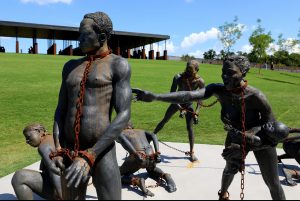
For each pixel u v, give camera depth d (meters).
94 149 3.25
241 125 4.02
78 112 3.44
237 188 5.44
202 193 5.20
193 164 6.71
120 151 7.53
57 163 3.38
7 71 22.48
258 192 5.28
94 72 3.49
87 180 3.28
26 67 25.41
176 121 12.33
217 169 6.41
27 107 13.01
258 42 49.44
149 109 14.39
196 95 4.04
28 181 4.24
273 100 17.94
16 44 44.94
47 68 25.53
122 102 3.44
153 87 18.86
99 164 3.41
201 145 8.31
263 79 31.30
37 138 4.45
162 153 7.50
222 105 4.18
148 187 5.43
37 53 46.22
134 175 5.76
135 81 21.11
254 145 3.90
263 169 4.14
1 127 10.37
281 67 59.28
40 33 48.88
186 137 9.82
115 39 53.78
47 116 11.95
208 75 28.84
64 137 3.64
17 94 15.28
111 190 3.43
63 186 3.41
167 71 29.31
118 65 3.52
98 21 3.56
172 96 3.95
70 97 3.57
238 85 3.86
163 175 5.53
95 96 3.46
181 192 5.26
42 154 4.27
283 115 13.94
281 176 6.02
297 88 24.88
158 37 50.22
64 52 49.03
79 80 3.53
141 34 49.03
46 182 4.32
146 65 35.03
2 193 5.15
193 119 7.01
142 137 5.59
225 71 3.85
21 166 6.89
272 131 3.80
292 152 5.98
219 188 5.43
